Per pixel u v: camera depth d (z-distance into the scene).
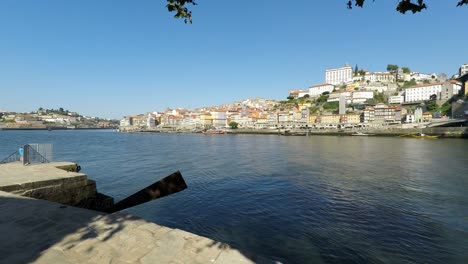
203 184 23.02
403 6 4.23
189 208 16.20
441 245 10.95
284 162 36.38
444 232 12.20
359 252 10.45
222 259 4.47
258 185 22.36
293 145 69.06
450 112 114.69
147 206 16.64
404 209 15.46
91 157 44.03
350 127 138.00
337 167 31.28
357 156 42.41
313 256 10.18
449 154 43.22
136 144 76.94
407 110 134.88
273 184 22.62
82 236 5.36
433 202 16.84
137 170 30.97
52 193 11.77
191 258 4.50
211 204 16.98
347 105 168.88
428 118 114.56
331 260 9.91
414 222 13.44
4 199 8.02
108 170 31.00
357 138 100.69
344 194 18.97
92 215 6.59
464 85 121.25
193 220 14.16
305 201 17.31
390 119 132.12
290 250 10.69
